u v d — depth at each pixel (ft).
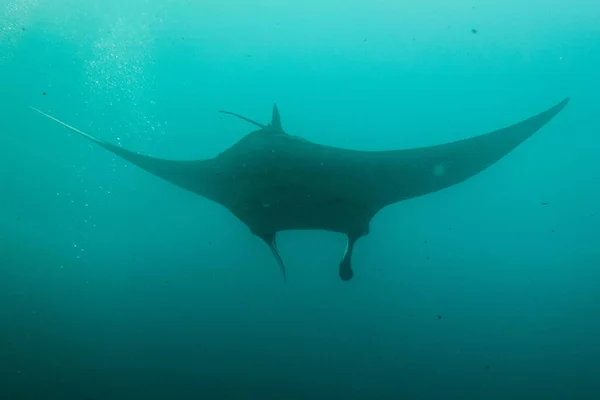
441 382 16.42
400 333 18.79
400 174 10.80
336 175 10.33
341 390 16.07
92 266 21.68
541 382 16.11
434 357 17.62
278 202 10.00
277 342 18.45
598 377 15.99
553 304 19.35
